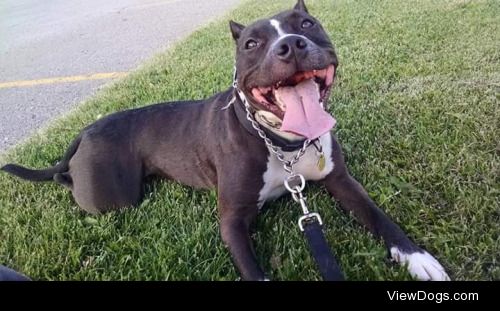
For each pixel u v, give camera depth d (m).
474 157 0.76
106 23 2.64
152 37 2.15
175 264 0.63
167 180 0.83
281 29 0.64
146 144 0.80
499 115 0.87
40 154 1.00
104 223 0.73
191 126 0.77
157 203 0.77
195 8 2.80
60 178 0.80
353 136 0.88
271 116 0.63
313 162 0.68
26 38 2.45
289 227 0.68
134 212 0.76
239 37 0.68
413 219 0.66
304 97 0.61
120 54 1.92
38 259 0.66
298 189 0.66
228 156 0.68
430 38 1.36
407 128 0.88
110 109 1.18
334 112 0.99
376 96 1.03
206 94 1.16
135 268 0.63
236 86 0.67
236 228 0.65
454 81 1.05
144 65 1.58
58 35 2.44
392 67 1.19
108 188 0.77
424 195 0.70
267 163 0.67
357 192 0.69
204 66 1.40
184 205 0.76
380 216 0.65
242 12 2.15
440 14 1.60
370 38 1.45
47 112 1.38
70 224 0.74
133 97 1.23
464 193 0.68
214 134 0.71
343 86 1.12
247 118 0.66
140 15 2.79
